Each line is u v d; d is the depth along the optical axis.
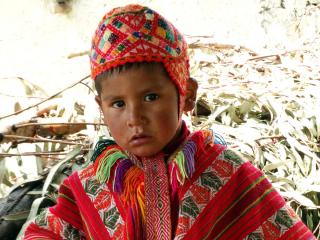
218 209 1.25
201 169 1.27
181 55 1.22
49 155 2.22
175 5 3.89
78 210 1.38
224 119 2.45
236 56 3.21
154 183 1.25
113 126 1.21
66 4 3.65
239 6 3.97
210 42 3.29
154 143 1.19
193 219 1.23
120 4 3.78
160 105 1.17
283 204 1.30
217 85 2.69
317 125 2.46
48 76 3.61
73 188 1.35
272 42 3.97
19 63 3.61
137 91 1.16
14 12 3.63
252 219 1.26
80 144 2.15
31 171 2.14
